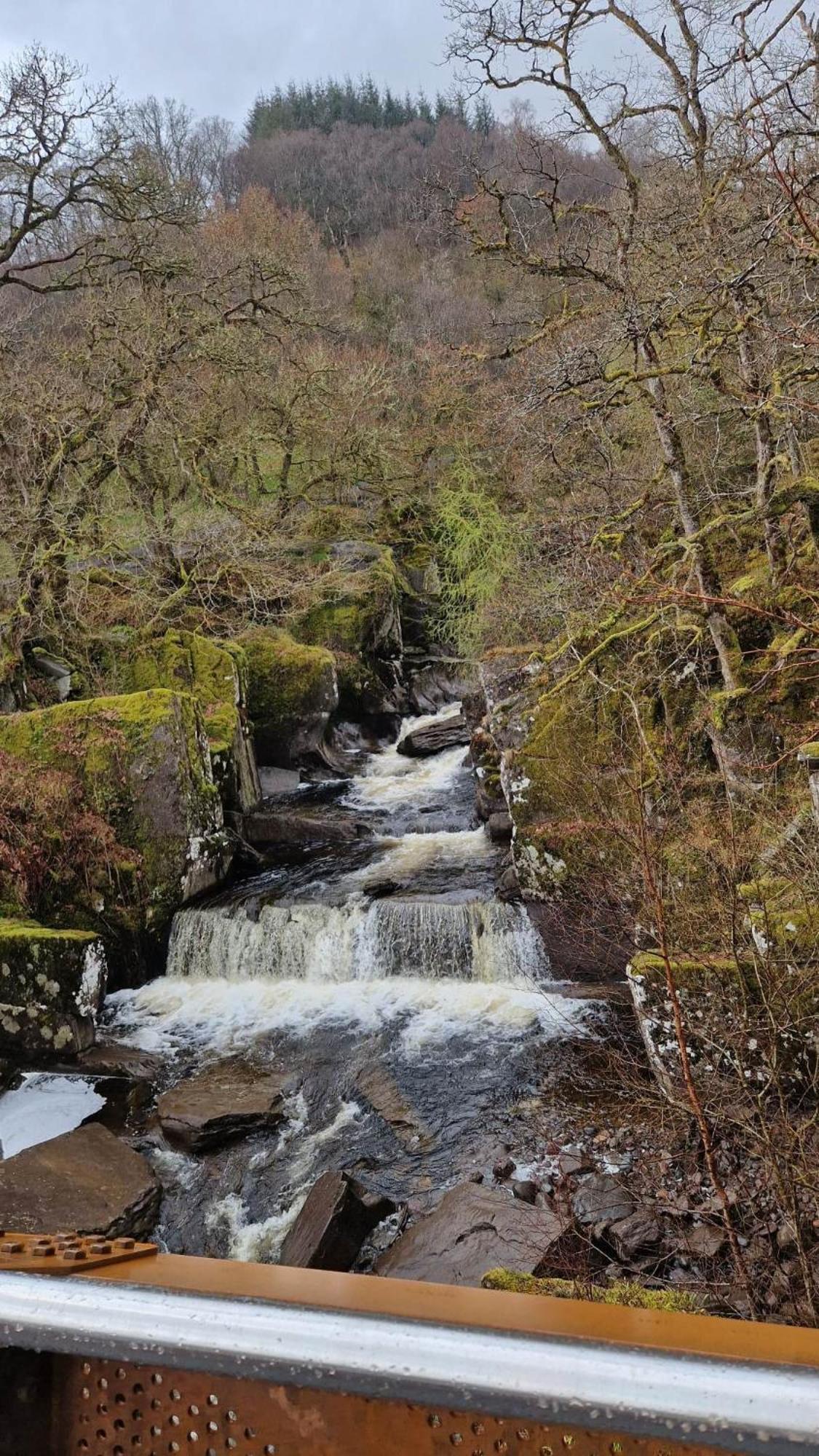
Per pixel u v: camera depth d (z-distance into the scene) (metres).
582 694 9.41
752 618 8.84
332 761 16.22
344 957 10.04
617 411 11.20
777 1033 5.35
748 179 7.21
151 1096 8.50
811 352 6.41
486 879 10.60
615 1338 1.03
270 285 19.17
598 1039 8.29
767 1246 5.14
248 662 15.83
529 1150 7.10
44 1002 9.13
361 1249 6.50
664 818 7.55
